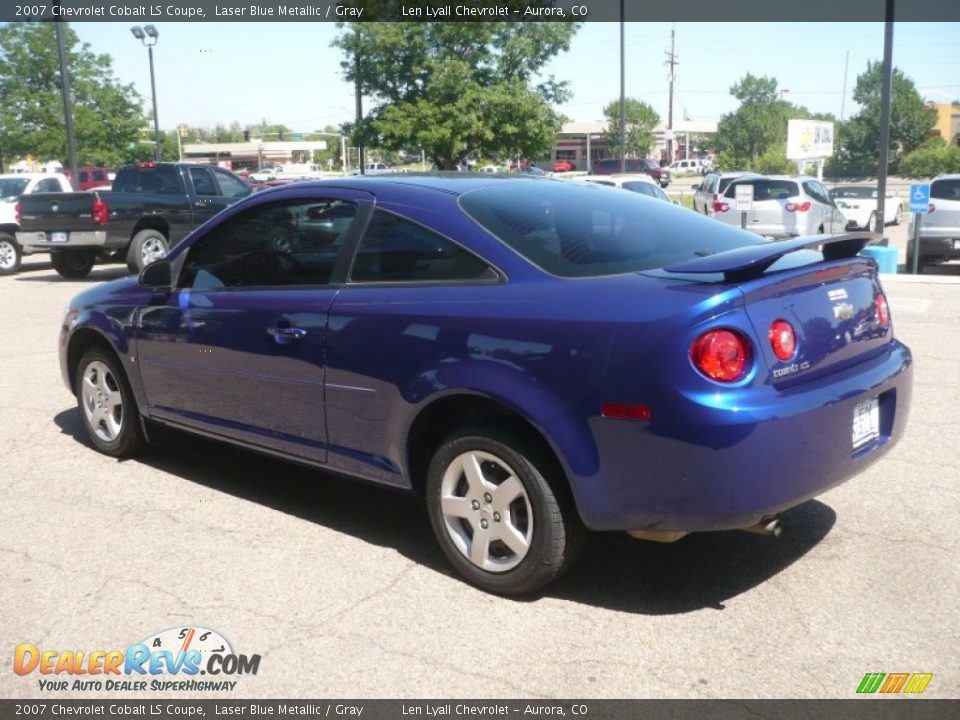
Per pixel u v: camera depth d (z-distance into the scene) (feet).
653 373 10.52
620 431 10.78
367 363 13.03
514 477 11.86
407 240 13.15
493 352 11.69
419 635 11.37
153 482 17.03
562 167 218.18
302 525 14.92
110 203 49.88
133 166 53.47
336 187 14.34
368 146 81.71
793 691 10.04
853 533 14.10
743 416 10.32
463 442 12.25
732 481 10.43
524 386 11.37
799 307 11.25
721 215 66.59
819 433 10.98
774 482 10.63
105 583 12.86
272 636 11.40
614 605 12.05
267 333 14.38
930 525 14.34
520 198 13.48
